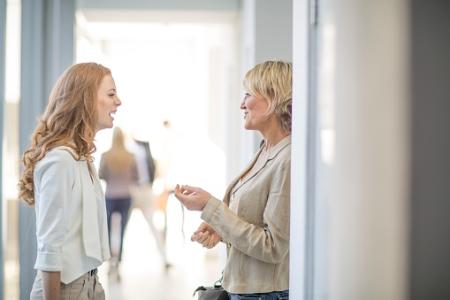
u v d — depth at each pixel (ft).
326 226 4.98
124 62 37.32
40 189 5.60
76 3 17.67
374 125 4.21
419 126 3.89
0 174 10.03
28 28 14.05
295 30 5.84
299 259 5.47
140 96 37.35
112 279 18.65
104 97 6.14
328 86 4.97
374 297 4.23
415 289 3.94
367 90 4.29
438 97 3.83
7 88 10.71
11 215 11.25
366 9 4.29
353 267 4.47
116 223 21.70
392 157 4.04
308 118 5.28
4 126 10.25
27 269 12.64
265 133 6.25
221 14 18.66
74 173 5.68
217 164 26.00
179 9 18.39
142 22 20.48
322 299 5.03
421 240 3.91
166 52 37.47
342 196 4.67
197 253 24.06
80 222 5.75
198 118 29.63
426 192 3.90
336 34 4.78
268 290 5.89
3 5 10.09
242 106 6.37
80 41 22.04
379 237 4.16
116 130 20.36
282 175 5.83
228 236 5.71
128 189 20.13
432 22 3.83
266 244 5.65
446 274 3.85
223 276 6.15
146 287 17.48
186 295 16.43
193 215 27.78
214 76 26.66
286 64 6.28
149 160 22.31
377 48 4.16
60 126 5.81
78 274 5.68
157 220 25.32
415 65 3.90
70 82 5.96
